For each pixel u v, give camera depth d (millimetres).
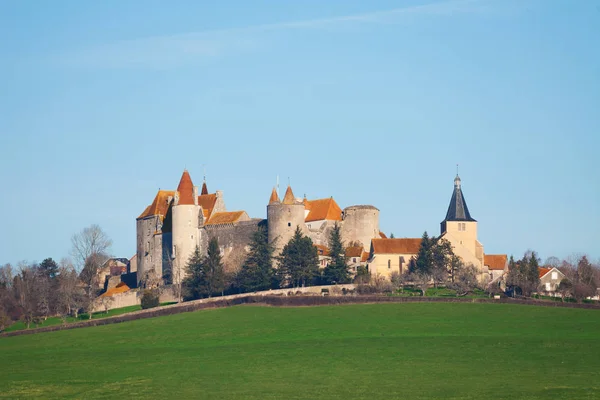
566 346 169875
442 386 137500
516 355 162625
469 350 168250
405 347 172625
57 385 148750
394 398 130375
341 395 133375
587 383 136500
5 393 143125
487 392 132000
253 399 132375
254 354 171250
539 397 127375
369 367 154750
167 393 138875
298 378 147375
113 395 139125
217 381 147125
